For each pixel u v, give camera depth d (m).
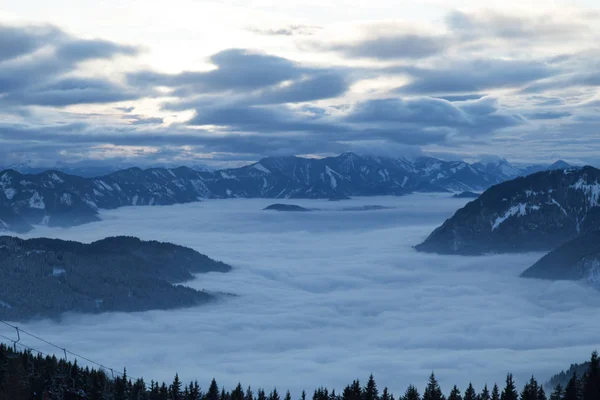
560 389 164.12
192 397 178.38
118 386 174.12
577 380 164.12
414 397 174.50
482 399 174.25
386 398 175.62
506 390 167.62
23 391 166.62
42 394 167.75
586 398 153.75
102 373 181.38
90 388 174.12
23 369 172.62
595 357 162.75
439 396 173.00
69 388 174.25
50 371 175.50
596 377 155.00
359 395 171.62
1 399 161.88
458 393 177.62
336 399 178.50
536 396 160.75
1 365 169.50
